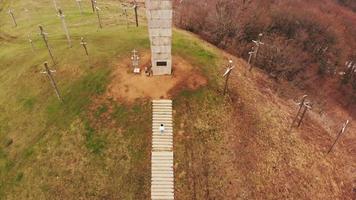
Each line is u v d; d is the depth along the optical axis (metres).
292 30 78.31
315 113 60.28
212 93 49.44
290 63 68.38
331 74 74.81
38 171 44.69
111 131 46.09
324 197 45.25
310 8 89.19
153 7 41.38
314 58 76.38
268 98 55.16
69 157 45.00
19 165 45.94
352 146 55.31
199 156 44.25
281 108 54.47
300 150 48.62
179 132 45.69
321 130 54.97
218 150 45.03
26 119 51.03
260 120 49.34
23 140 48.59
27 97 54.00
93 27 70.56
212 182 42.69
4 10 85.62
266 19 75.88
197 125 46.44
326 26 82.88
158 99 47.75
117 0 92.12
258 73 61.78
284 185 44.34
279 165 45.81
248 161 44.88
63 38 65.69
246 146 46.09
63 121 48.50
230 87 51.59
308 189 45.09
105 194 41.97
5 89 57.16
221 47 66.31
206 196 41.84
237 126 47.69
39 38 68.81
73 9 82.69
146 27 67.31
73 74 54.28
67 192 42.53
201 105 48.03
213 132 46.34
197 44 59.59
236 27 69.38
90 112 48.22
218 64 55.38
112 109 47.84
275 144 47.66
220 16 70.62
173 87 48.84
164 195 41.59
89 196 42.00
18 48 67.38
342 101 70.56
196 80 50.19
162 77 49.81
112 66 52.78
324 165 48.56
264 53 66.75
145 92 48.50
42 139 47.50
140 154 44.19
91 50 58.12
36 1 88.12
